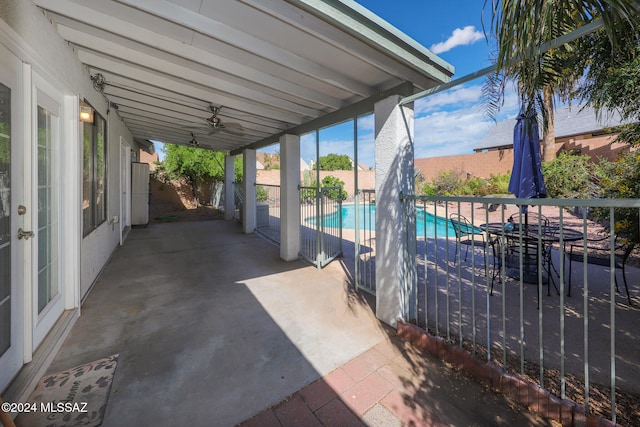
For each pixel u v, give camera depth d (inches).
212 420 61.4
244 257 196.5
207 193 499.5
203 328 100.1
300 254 195.3
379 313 108.3
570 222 253.3
